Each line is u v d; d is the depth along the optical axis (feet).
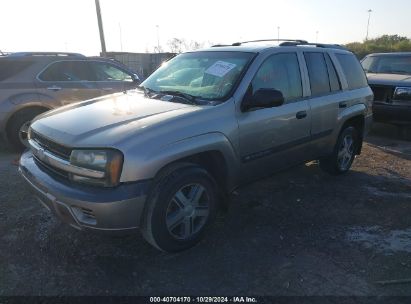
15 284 10.03
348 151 18.62
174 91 13.53
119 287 10.00
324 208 14.84
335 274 10.63
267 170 14.01
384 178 18.48
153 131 10.32
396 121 26.03
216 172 12.46
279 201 15.39
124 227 9.95
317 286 10.12
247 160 12.88
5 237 12.22
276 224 13.44
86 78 23.98
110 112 11.71
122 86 24.94
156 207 10.35
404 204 15.35
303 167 19.72
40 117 12.78
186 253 11.54
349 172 19.30
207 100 12.39
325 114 15.98
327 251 11.79
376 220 13.93
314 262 11.19
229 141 11.98
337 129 16.97
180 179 10.66
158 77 15.28
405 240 12.55
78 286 10.00
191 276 10.48
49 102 22.50
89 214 9.82
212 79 13.30
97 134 10.15
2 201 14.82
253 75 13.00
